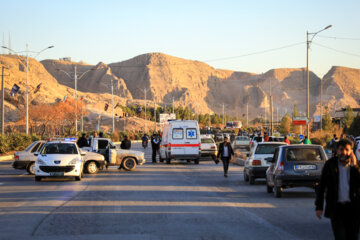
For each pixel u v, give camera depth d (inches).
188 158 1818.4
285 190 955.3
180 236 482.3
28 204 725.3
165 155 1888.5
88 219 587.8
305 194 877.8
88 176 1270.9
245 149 3024.1
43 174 1107.9
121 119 7691.9
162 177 1243.8
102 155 1378.0
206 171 1464.1
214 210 665.6
